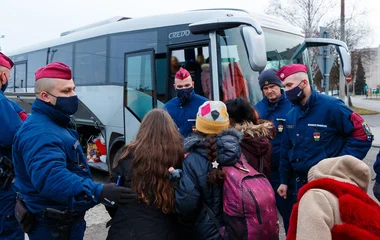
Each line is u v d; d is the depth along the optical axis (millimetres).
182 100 4629
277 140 4180
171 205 2547
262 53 4914
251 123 3096
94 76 8055
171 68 6344
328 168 2059
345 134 3379
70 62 8906
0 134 3229
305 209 1847
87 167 2801
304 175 3557
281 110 4234
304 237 1776
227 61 5703
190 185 2484
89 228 5230
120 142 7426
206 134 2670
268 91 4273
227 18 5355
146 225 2512
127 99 7145
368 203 1899
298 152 3535
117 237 2547
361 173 2008
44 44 10125
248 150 2980
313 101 3453
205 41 5816
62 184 2301
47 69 2605
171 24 6438
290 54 6645
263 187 2488
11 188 3367
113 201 2355
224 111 2672
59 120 2641
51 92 2598
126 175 2629
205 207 2514
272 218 2441
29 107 9367
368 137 3281
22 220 2605
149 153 2533
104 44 7777
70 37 9016
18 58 11445
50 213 2547
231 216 2395
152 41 6676
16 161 2633
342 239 1784
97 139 8117
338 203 1845
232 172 2473
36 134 2473
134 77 7000
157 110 2740
